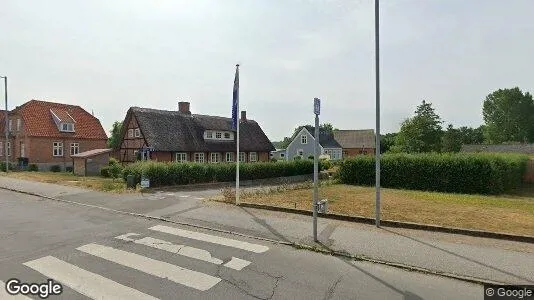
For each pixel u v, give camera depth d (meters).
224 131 39.84
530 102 79.38
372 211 11.96
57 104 40.56
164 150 32.12
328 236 8.23
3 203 12.83
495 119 82.69
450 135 46.50
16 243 7.45
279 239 8.05
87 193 15.02
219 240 7.95
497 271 6.20
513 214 11.94
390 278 5.93
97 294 5.04
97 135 41.16
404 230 8.88
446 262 6.62
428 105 37.00
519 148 57.38
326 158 44.94
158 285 5.41
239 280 5.70
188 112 39.31
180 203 12.48
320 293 5.28
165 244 7.56
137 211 11.09
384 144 65.19
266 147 44.16
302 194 16.19
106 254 6.82
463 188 19.88
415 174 21.06
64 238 7.90
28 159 34.75
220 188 19.75
